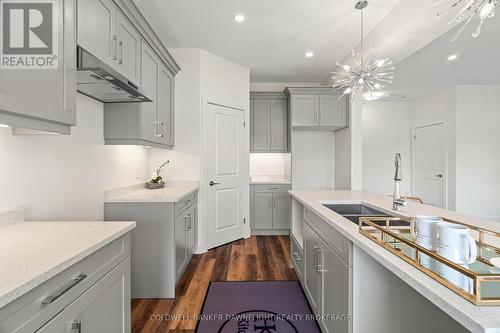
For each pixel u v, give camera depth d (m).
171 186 3.39
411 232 1.05
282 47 3.32
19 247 1.02
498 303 0.61
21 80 1.03
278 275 2.74
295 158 4.80
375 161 5.88
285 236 4.23
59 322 0.88
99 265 1.12
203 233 3.42
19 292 0.70
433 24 2.23
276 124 4.58
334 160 4.80
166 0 2.38
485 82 4.70
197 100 3.38
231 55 3.58
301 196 2.49
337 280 1.46
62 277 0.90
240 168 3.97
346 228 1.32
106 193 2.36
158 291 2.29
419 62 3.71
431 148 5.46
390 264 0.89
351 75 2.60
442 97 5.19
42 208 1.64
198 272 2.82
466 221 1.45
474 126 4.91
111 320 1.22
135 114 2.35
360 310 1.30
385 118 5.90
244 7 2.48
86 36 1.52
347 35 3.01
